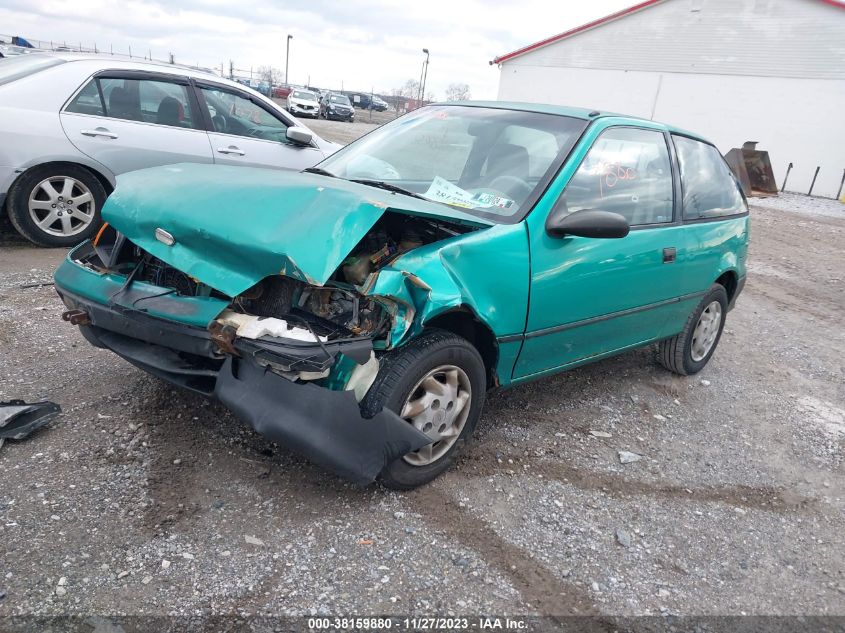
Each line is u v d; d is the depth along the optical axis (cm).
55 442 310
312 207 270
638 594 267
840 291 903
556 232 332
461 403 314
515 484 330
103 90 620
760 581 288
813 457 414
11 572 231
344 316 282
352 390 267
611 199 381
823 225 1542
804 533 330
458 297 285
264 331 260
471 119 409
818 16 2236
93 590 229
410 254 280
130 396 360
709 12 2464
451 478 324
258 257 262
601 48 2769
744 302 791
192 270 280
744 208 538
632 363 530
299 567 252
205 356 277
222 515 275
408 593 247
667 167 438
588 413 427
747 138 2445
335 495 296
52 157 590
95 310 304
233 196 291
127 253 329
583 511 318
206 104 672
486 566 268
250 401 265
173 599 229
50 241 618
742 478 375
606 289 375
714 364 562
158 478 293
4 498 267
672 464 379
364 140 436
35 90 589
